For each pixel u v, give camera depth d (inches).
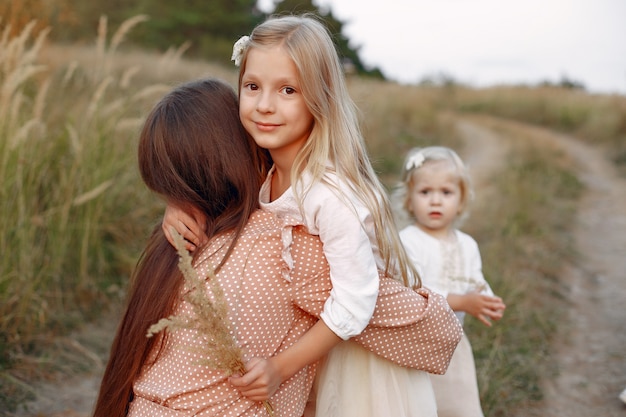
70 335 152.3
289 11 90.0
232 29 992.9
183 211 77.0
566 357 159.8
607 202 367.2
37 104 160.9
